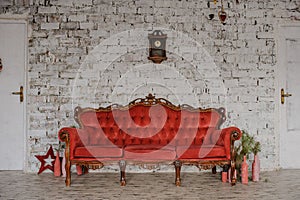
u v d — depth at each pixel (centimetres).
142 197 457
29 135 623
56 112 626
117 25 631
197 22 635
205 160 518
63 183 533
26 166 620
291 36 646
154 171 620
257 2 639
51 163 603
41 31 627
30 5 626
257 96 636
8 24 628
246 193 476
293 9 641
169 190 493
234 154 536
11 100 627
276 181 544
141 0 631
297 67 646
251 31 638
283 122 643
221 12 626
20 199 448
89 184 527
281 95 641
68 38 628
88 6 629
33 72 625
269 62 638
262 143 634
